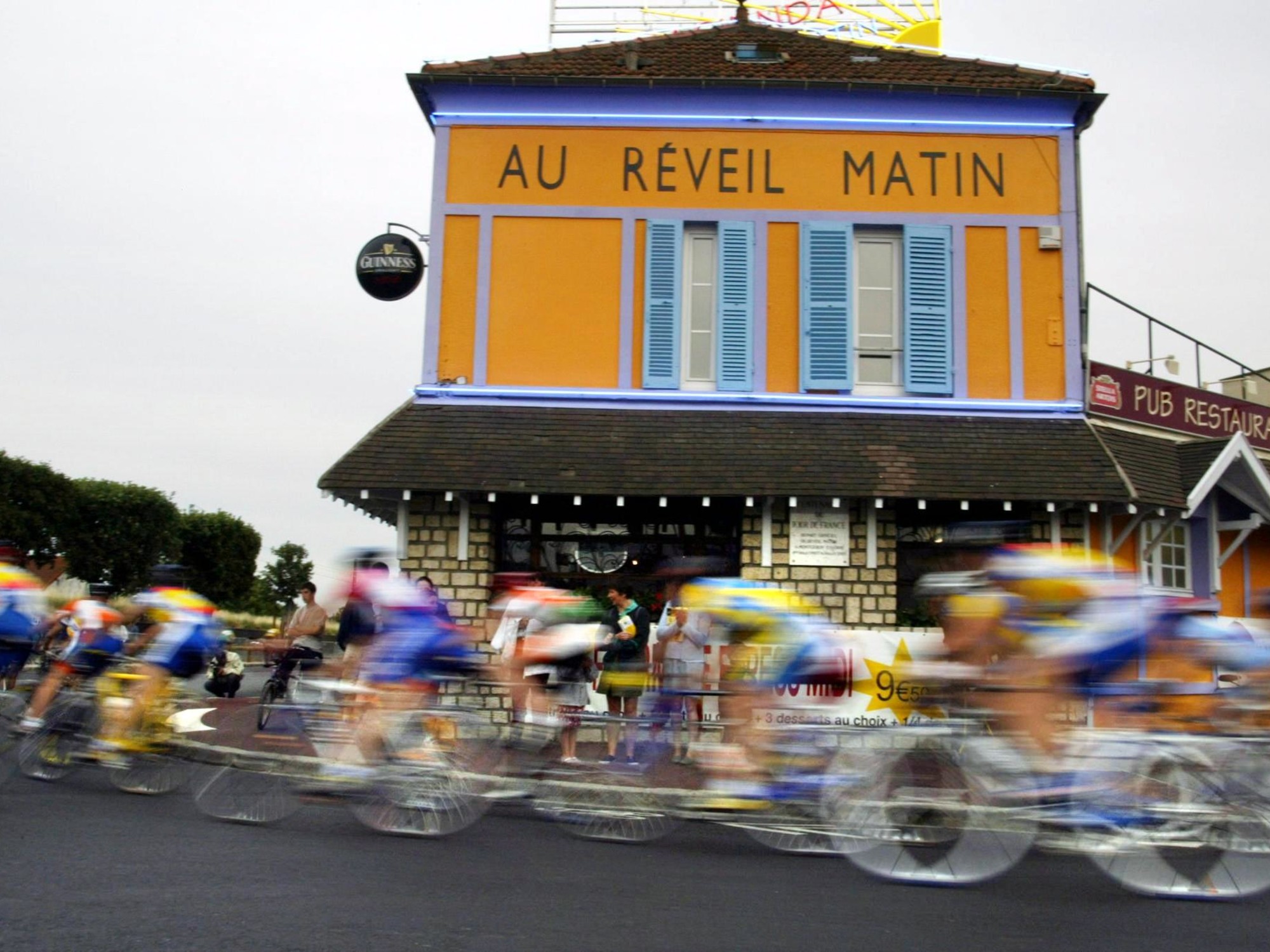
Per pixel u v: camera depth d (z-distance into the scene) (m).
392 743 7.95
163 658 9.25
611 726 8.14
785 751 7.69
